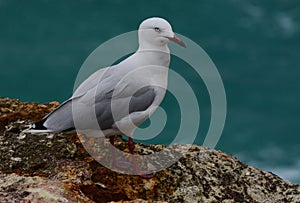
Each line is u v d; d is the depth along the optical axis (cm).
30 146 1131
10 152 1113
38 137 1159
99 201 1015
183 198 1079
